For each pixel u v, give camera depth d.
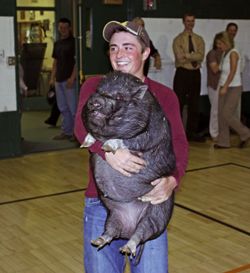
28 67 10.47
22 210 4.61
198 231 4.12
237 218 4.46
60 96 7.76
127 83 1.63
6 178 5.70
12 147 6.72
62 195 5.08
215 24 8.53
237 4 8.72
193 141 7.88
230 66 7.14
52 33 10.53
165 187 1.78
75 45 7.57
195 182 5.61
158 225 1.80
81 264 3.49
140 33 1.90
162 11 7.93
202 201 4.93
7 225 4.22
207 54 8.05
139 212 1.79
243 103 9.04
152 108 1.69
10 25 6.49
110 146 1.64
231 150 7.29
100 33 7.66
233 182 5.64
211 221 4.37
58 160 6.59
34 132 8.43
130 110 1.61
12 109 6.65
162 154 1.74
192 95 7.75
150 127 1.68
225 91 7.20
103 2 7.54
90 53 7.65
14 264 3.47
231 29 7.48
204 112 8.62
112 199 1.78
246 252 3.73
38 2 10.27
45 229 4.14
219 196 5.11
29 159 6.62
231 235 4.05
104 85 1.64
